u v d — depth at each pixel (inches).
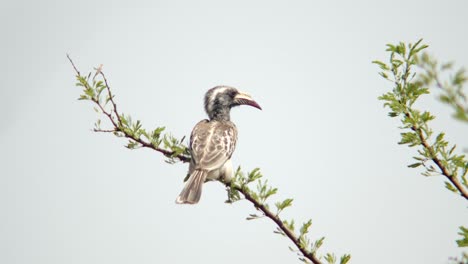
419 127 345.1
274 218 375.6
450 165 335.0
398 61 356.5
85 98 422.3
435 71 208.4
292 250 367.2
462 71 204.7
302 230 369.1
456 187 332.8
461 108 202.2
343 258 359.9
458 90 204.2
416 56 212.8
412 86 348.8
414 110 350.6
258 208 385.4
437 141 339.6
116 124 434.9
